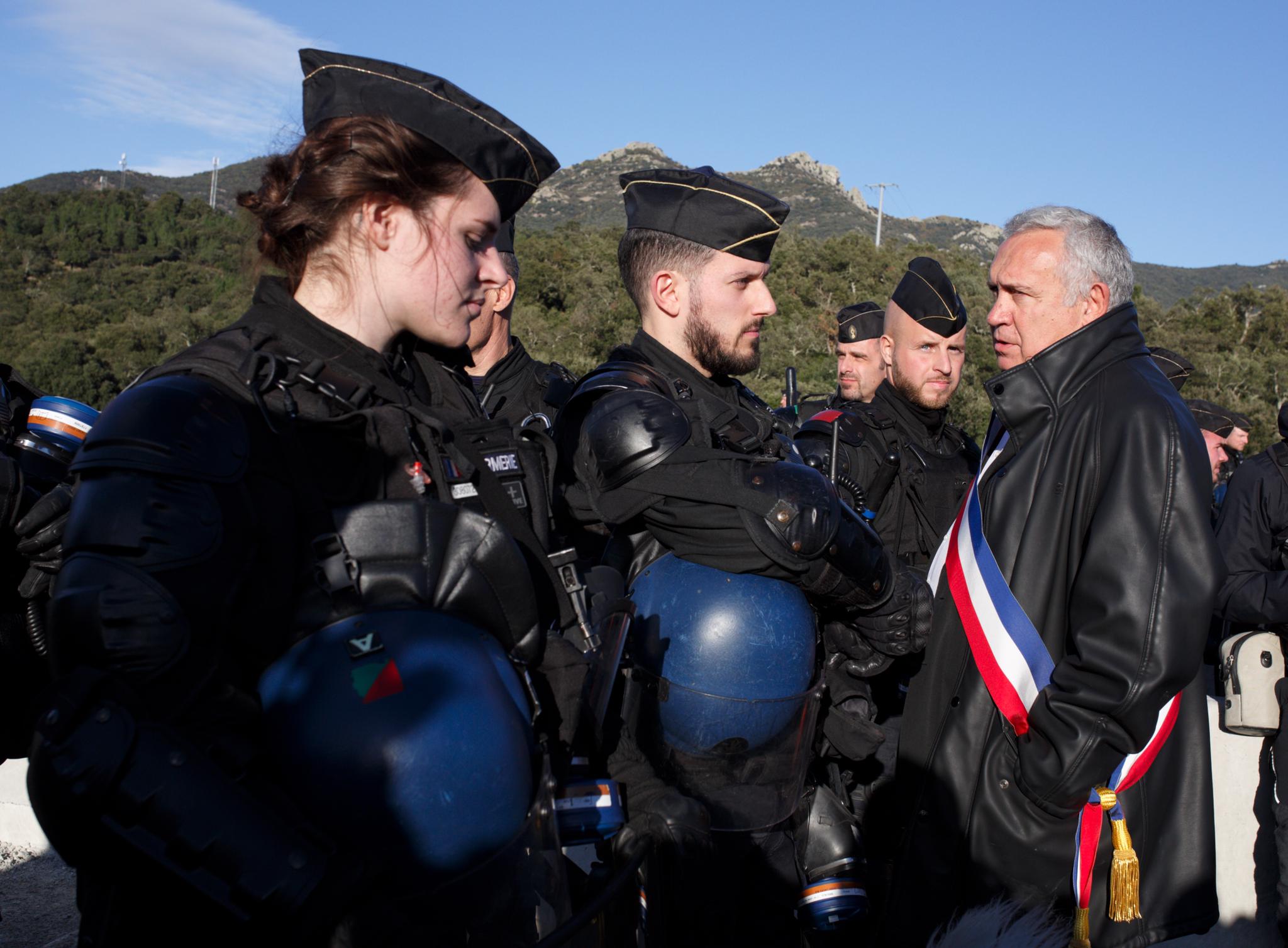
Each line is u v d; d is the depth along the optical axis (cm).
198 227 13175
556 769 126
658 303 190
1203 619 176
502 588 108
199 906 85
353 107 111
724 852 161
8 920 273
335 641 96
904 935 196
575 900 132
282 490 98
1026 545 194
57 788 80
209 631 89
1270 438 5959
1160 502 179
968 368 4862
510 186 118
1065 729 178
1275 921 281
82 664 85
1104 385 195
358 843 91
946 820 194
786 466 165
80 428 212
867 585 168
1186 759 204
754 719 157
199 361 101
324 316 112
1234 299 8362
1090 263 201
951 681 204
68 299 10312
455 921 97
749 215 184
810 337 6244
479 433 131
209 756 85
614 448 164
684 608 160
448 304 114
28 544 179
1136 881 187
